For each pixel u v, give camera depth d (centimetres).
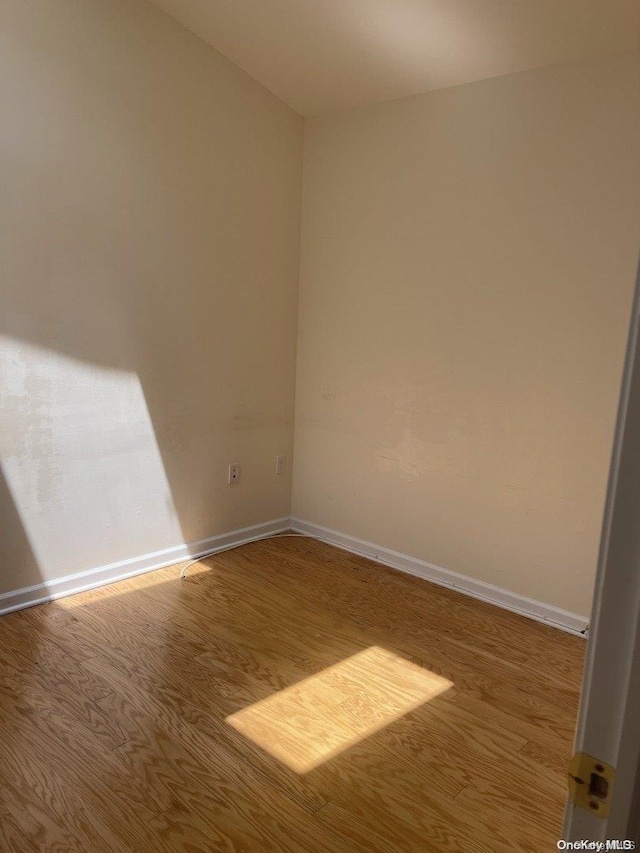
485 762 185
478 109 268
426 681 224
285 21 261
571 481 259
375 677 225
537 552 272
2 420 249
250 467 346
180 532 318
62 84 246
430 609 279
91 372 271
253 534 354
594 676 58
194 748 185
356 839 156
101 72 257
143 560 304
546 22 223
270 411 350
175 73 280
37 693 207
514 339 269
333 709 206
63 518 272
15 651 232
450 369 291
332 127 325
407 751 188
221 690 213
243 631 253
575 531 260
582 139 241
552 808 169
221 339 319
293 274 348
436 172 286
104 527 287
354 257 323
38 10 237
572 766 61
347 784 174
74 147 253
